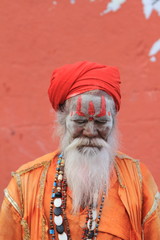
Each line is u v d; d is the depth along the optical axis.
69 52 7.68
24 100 7.78
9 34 7.72
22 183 4.45
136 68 7.60
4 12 7.70
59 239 4.30
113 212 4.37
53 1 7.64
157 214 4.52
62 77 4.29
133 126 7.62
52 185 4.45
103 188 4.42
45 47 7.70
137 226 4.43
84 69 4.26
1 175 7.78
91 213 4.32
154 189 4.59
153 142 7.60
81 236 4.32
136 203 4.43
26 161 7.79
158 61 7.56
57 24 7.66
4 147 7.80
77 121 4.22
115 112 4.45
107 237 4.32
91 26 7.62
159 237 4.52
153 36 7.54
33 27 7.70
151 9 7.51
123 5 7.54
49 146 7.74
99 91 4.20
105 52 7.62
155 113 7.60
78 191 4.36
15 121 7.80
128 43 7.58
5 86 7.79
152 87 7.59
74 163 4.34
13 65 7.76
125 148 7.55
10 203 4.42
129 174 4.55
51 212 4.36
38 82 7.75
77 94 4.21
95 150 4.30
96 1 7.58
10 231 4.43
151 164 7.57
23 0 7.67
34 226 4.37
